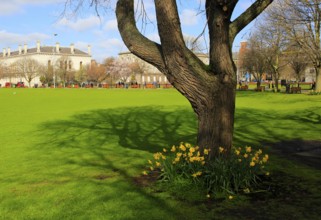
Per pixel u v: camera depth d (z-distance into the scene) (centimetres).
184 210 601
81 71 11962
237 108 2659
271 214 583
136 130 1636
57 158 1064
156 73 12512
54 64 12519
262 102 3275
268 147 1210
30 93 5572
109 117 2150
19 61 12281
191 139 1388
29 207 634
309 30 3497
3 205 647
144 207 618
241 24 762
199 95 729
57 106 2991
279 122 1867
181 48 696
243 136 1442
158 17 691
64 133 1555
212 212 591
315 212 592
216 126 738
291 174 827
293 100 3438
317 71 4328
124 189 721
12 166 965
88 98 4156
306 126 1714
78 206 632
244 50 6506
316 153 1105
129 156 1078
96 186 749
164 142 1331
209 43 741
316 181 769
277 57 5184
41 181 806
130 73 10819
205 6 755
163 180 736
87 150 1186
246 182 700
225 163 700
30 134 1540
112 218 573
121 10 809
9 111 2564
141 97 4344
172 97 4328
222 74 723
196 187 689
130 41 765
